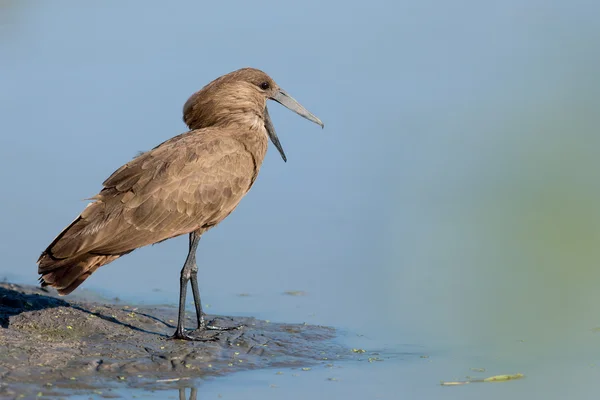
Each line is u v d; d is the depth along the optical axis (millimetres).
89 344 13656
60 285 13359
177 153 14422
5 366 12484
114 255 13812
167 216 14078
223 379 12805
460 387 12617
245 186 15141
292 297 17078
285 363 13648
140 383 12438
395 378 13039
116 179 14109
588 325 15484
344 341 14844
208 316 15773
